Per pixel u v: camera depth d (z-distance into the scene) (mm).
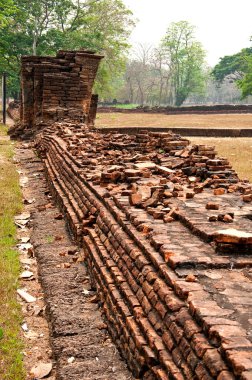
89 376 3697
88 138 13148
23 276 5984
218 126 32031
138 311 3797
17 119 32375
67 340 4273
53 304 4957
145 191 6227
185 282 3486
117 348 4070
